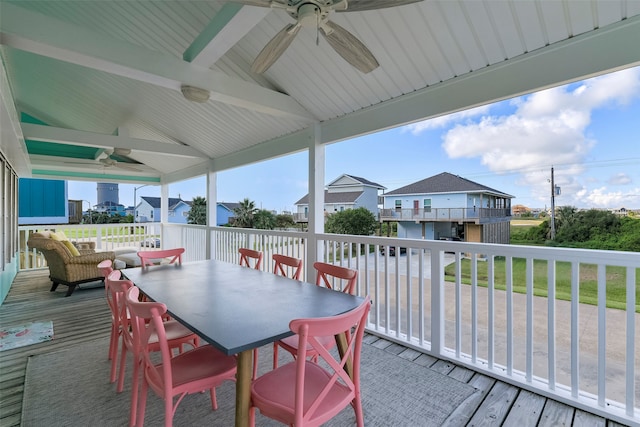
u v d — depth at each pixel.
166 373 1.37
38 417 1.85
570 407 1.93
